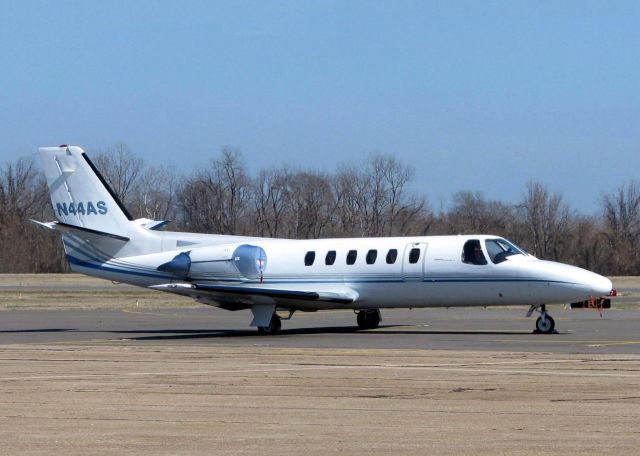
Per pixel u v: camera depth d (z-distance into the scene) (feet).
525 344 176.65
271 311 219.82
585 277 202.39
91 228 242.99
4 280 616.80
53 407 102.99
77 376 130.11
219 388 116.47
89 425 92.43
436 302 214.69
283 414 97.71
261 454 79.20
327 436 86.07
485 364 139.95
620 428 88.12
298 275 224.33
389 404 103.09
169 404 104.53
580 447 80.33
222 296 218.38
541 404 101.76
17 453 80.38
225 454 79.41
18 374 133.18
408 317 284.82
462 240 212.43
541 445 81.25
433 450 79.92
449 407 100.58
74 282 598.34
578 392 109.81
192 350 171.32
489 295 208.85
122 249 240.73
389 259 217.15
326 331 226.58
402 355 155.94
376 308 224.12
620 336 196.85
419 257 214.48
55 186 245.86
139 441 84.69
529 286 204.54
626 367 134.41
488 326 238.89
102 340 200.75
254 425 91.66
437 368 135.03
